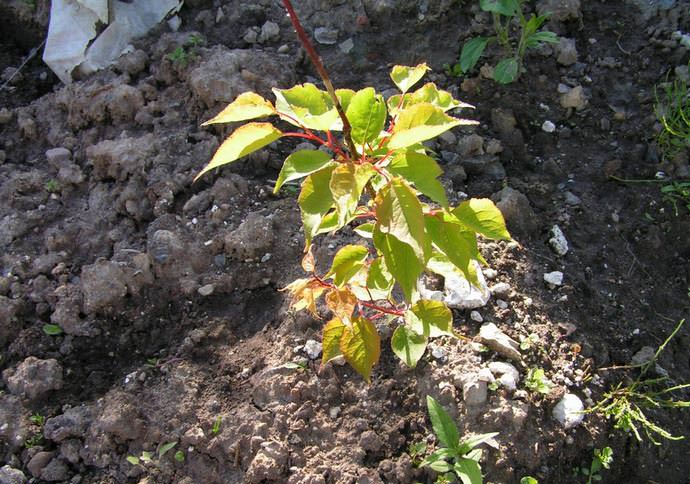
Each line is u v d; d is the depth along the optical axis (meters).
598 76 0.78
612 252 0.67
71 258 0.67
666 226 0.69
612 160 0.73
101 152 0.71
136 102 0.75
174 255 0.64
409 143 0.36
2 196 0.71
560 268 0.65
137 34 0.82
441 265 0.49
